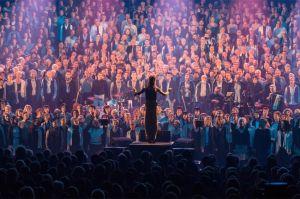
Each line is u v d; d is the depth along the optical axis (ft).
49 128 108.58
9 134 109.09
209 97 119.96
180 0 137.39
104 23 134.10
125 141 99.50
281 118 108.37
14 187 55.57
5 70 127.44
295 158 71.46
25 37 133.80
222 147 106.52
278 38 129.29
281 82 120.67
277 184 50.62
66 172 64.18
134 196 52.85
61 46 130.52
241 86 119.55
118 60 126.93
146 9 136.67
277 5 139.74
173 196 49.85
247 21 132.16
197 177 61.98
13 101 122.62
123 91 122.62
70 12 136.87
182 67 124.26
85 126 108.68
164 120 111.55
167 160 68.85
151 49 129.29
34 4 137.18
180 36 131.75
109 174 62.75
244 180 61.98
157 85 122.72
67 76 124.16
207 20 134.62
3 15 136.46
